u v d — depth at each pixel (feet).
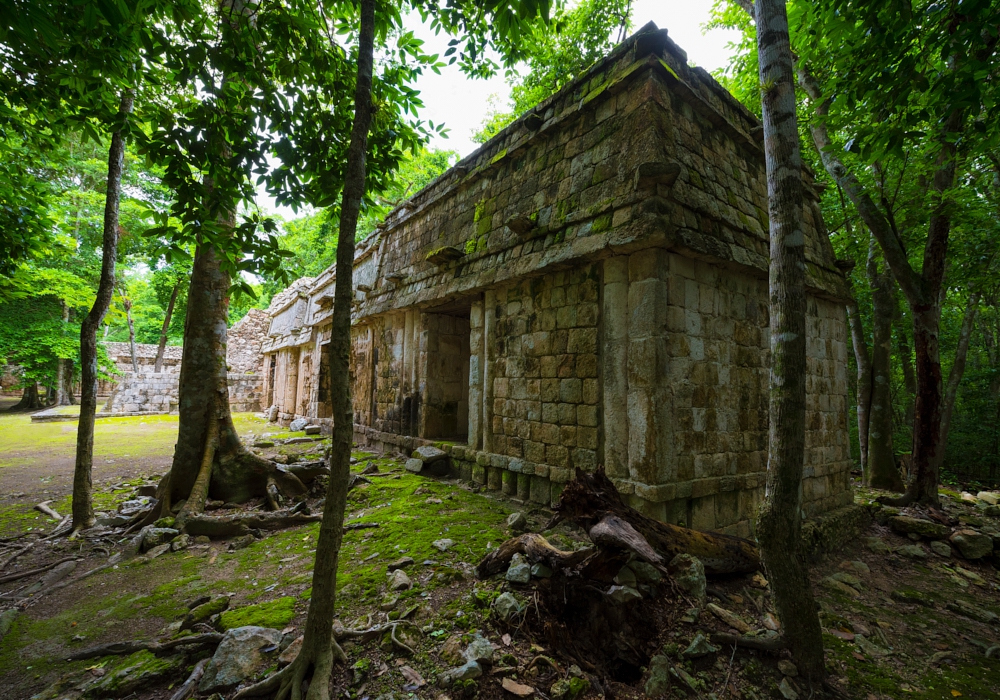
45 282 48.06
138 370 63.98
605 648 10.36
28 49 11.36
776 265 10.09
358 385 36.96
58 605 11.93
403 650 9.39
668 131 15.46
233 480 19.98
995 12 11.46
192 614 10.84
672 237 13.89
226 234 12.89
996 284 25.49
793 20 17.71
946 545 18.43
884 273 26.86
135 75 12.74
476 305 23.06
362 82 8.89
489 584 12.09
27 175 19.76
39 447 33.30
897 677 10.54
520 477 19.30
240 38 11.69
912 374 33.09
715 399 16.16
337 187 14.03
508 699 8.50
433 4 13.43
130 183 50.65
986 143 14.15
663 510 14.07
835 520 19.03
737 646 10.21
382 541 15.33
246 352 78.23
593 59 42.24
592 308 16.71
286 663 8.77
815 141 24.66
